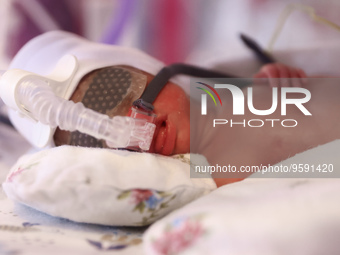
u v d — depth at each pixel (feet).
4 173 3.85
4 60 5.31
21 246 2.10
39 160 2.51
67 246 2.16
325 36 5.21
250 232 1.74
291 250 1.73
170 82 3.14
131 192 2.28
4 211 2.71
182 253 1.82
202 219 1.85
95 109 2.85
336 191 1.99
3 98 2.69
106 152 2.45
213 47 5.53
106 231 2.44
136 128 2.51
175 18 5.61
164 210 2.42
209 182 2.84
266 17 5.47
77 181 2.24
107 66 3.08
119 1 5.66
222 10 5.58
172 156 2.95
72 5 5.58
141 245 2.22
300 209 1.84
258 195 2.13
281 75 4.01
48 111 2.47
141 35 5.64
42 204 2.36
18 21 5.38
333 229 1.81
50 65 3.42
